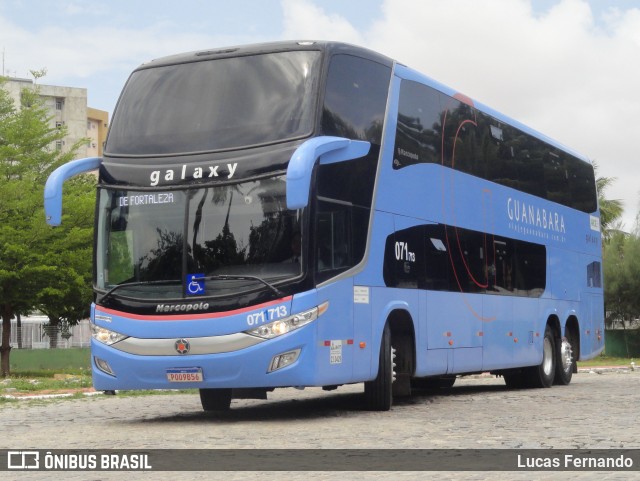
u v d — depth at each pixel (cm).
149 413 1585
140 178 1368
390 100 1520
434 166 1675
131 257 1352
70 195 3469
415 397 1897
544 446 1032
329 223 1337
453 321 1717
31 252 3316
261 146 1323
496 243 1938
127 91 1440
